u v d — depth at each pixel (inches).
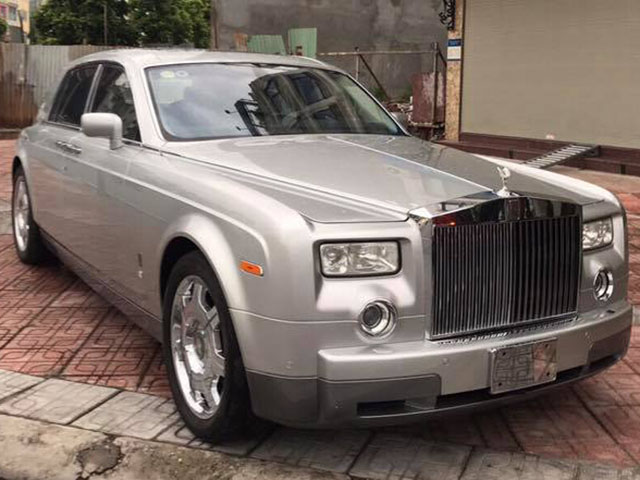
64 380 177.6
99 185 188.7
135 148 178.7
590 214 145.3
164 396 169.0
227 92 190.1
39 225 250.8
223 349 136.1
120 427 153.9
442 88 620.1
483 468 138.4
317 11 884.6
